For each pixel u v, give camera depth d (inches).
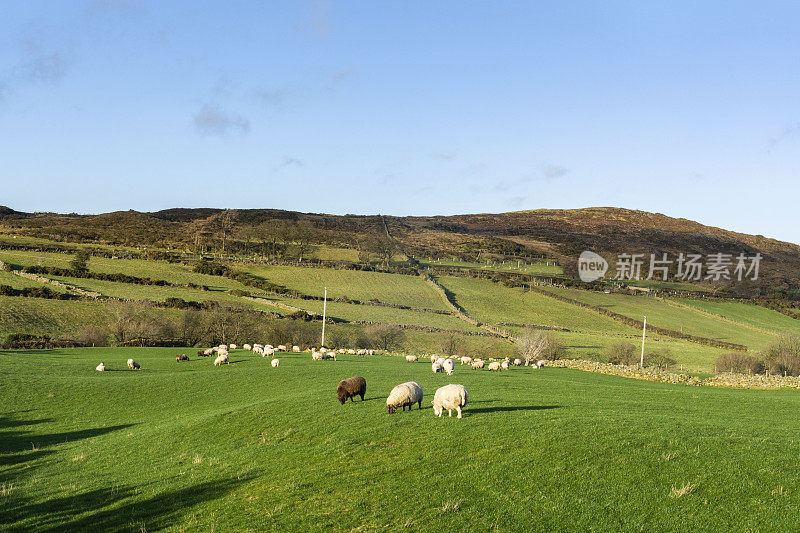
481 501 645.9
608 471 689.0
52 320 3435.0
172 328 3437.5
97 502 768.3
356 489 706.2
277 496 713.0
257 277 5693.9
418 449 810.8
